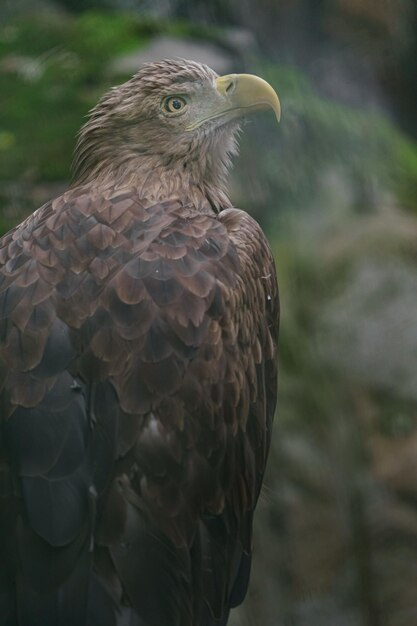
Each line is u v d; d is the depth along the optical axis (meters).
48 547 7.57
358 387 17.48
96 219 8.62
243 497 8.70
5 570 7.66
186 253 8.38
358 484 17.22
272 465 16.89
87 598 7.53
